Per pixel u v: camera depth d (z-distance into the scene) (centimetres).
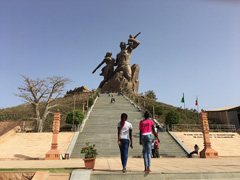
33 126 2514
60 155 1228
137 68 6600
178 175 409
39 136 1792
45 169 472
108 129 1964
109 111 2838
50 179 404
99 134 1800
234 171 427
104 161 879
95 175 407
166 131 2016
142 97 5150
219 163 704
